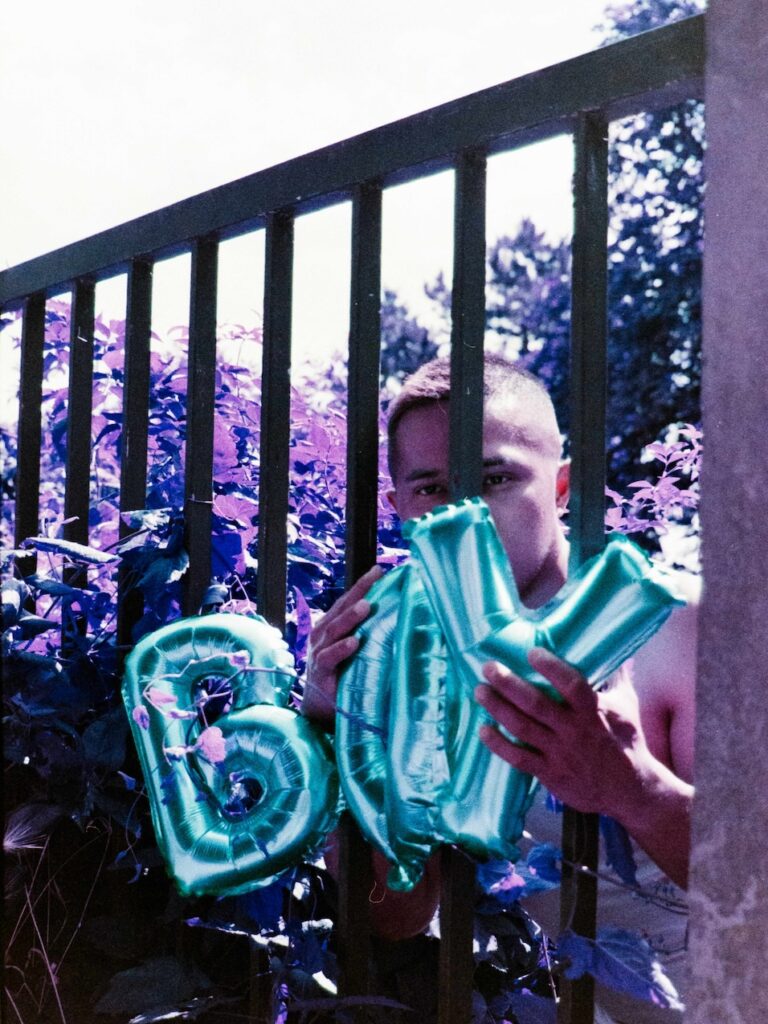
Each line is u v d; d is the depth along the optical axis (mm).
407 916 1473
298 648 1626
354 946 1326
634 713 1196
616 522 1848
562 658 1108
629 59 1078
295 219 1446
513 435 1469
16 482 1872
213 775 1393
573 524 1152
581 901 1162
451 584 1176
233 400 1886
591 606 1101
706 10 978
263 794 1353
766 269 918
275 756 1334
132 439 1645
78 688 1625
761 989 895
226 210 1468
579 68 1114
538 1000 1360
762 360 917
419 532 1195
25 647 1825
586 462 1137
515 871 1205
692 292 6039
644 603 1082
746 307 931
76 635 1693
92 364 1775
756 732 909
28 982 1685
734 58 945
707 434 955
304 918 1477
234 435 1847
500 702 1136
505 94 1173
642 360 6145
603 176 1136
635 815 1143
